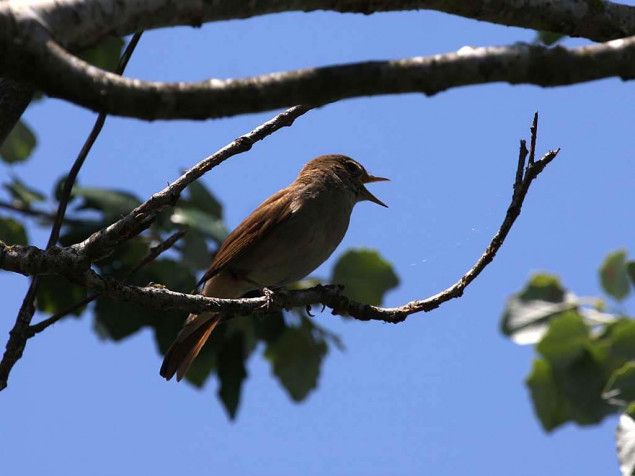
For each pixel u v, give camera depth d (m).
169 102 5.48
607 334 12.55
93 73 5.40
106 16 5.98
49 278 12.62
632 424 10.52
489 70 6.14
